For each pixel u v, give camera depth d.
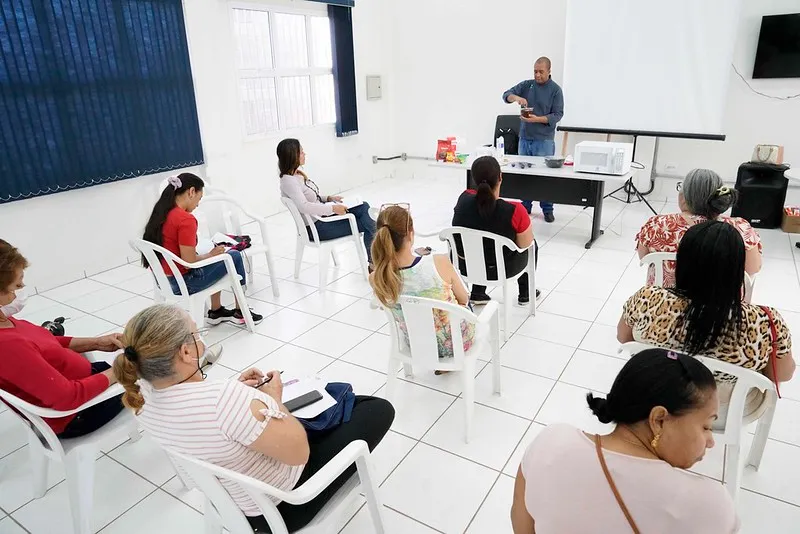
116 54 4.04
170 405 1.25
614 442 0.95
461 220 2.91
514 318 3.26
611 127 5.45
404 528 1.83
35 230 3.86
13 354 1.57
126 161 4.27
